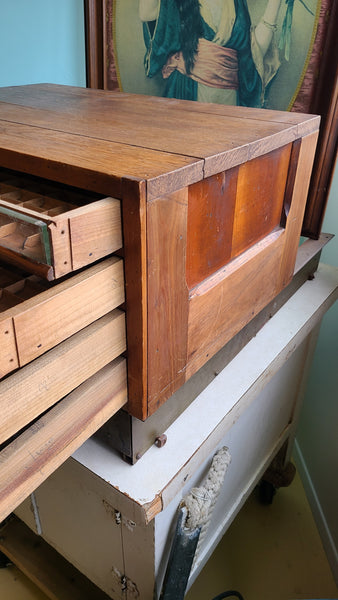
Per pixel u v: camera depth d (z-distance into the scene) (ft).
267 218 2.17
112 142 1.70
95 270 1.41
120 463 2.04
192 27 3.32
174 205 1.46
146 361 1.66
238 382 2.45
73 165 1.42
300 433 5.01
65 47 3.67
